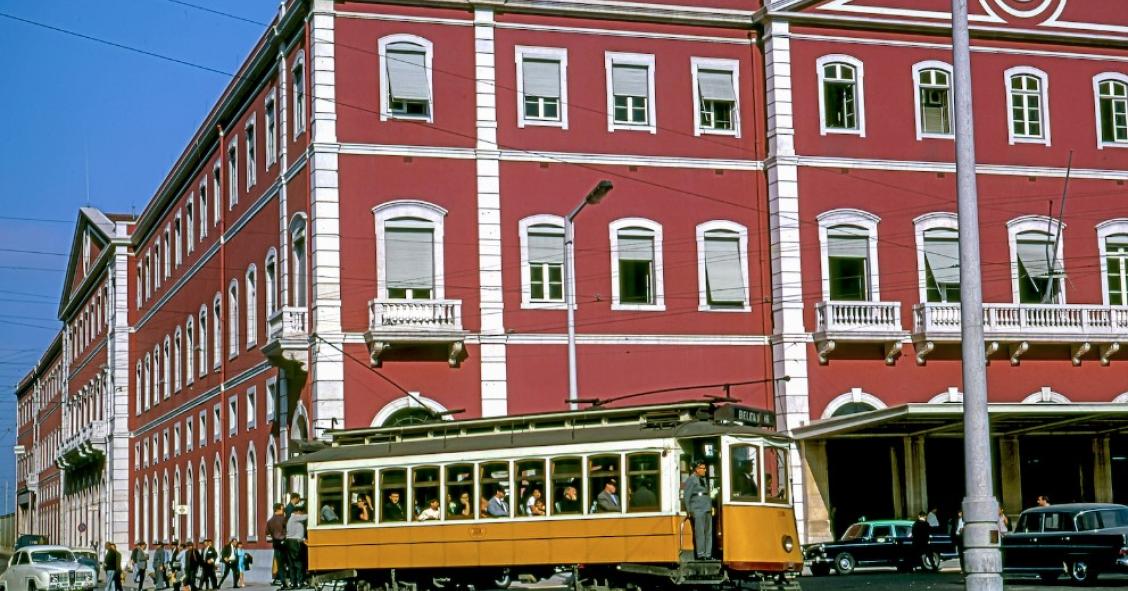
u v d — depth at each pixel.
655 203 41.16
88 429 77.38
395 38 39.34
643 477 24.67
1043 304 42.56
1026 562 30.39
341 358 37.91
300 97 40.50
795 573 25.59
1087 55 45.03
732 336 41.41
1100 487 43.38
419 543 26.78
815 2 42.28
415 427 27.72
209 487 52.66
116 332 73.56
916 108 43.19
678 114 41.62
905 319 42.28
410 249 39.00
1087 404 37.81
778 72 41.94
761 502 24.67
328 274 38.06
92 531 80.38
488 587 27.58
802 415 40.88
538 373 39.56
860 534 38.03
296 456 29.20
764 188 42.19
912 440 41.84
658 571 24.20
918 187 42.94
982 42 44.06
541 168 40.25
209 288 53.53
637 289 40.84
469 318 39.12
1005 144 43.84
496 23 40.28
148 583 59.06
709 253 41.53
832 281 41.94
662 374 40.59
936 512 42.50
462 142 39.62
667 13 41.50
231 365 49.47
